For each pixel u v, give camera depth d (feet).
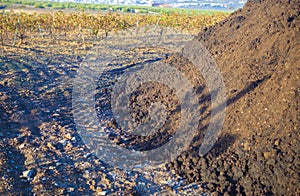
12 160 29.19
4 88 45.44
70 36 96.73
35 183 26.35
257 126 28.50
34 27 87.97
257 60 34.83
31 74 54.39
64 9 177.06
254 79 32.94
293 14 36.81
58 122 38.01
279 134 26.71
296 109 27.20
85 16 95.66
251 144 27.53
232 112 31.40
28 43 80.74
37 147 31.99
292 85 29.07
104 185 27.20
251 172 25.96
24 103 41.34
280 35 34.96
